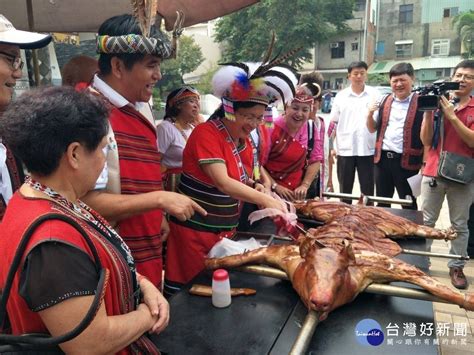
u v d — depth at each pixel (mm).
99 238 930
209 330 1245
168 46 1524
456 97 3189
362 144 4359
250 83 1712
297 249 1537
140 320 963
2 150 1383
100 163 936
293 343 1180
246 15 16953
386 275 1394
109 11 3545
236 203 2049
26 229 813
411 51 24547
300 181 2945
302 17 16250
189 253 1964
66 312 792
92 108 892
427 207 3400
